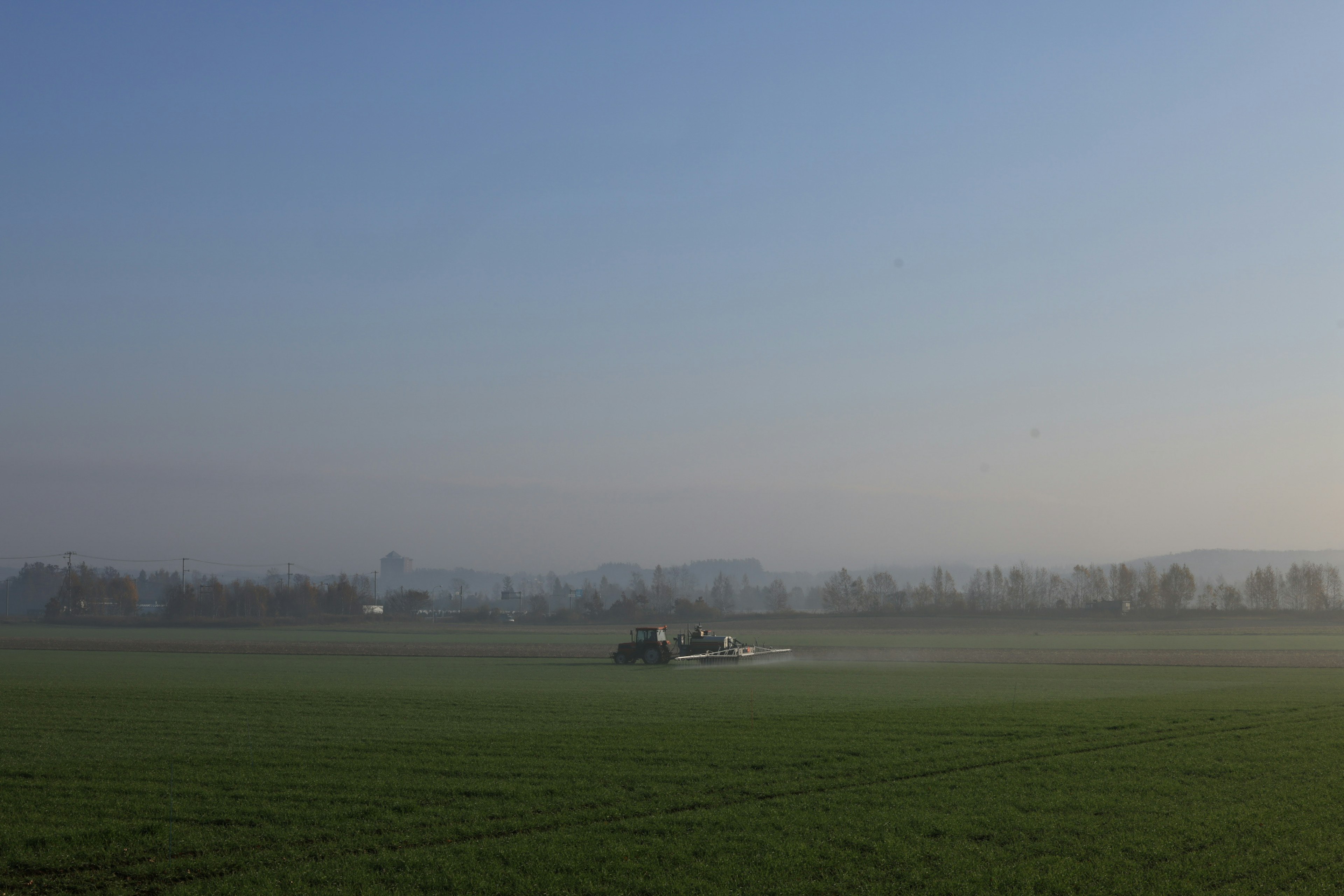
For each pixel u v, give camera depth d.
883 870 16.08
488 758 26.38
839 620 184.00
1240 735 31.02
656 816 19.91
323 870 16.09
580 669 67.69
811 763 25.72
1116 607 192.38
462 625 197.38
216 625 192.12
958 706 39.50
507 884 15.40
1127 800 21.12
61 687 49.34
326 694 45.50
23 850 17.25
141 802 21.16
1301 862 16.52
